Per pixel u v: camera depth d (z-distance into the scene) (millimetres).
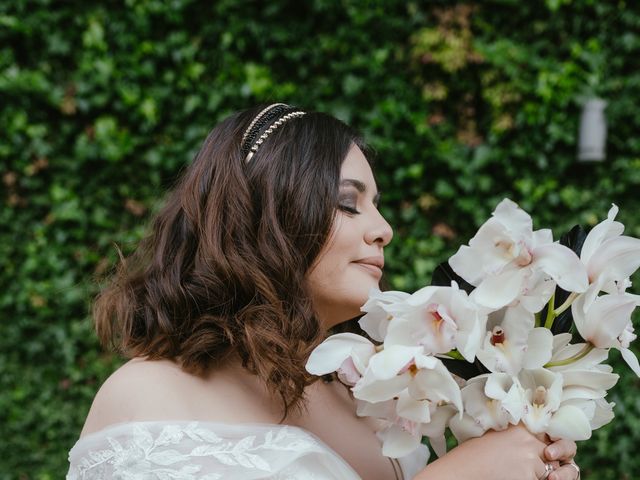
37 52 3119
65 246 3139
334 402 1304
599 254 942
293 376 1100
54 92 3074
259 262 1163
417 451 1356
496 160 2971
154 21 3090
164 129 3119
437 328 917
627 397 2881
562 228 2982
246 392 1114
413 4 2967
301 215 1181
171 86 3094
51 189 3125
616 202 2977
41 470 3104
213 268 1167
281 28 3041
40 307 3096
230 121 1317
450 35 2932
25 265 3100
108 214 3137
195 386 1070
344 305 1221
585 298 942
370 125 3020
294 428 1044
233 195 1206
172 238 1267
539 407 937
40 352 3148
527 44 2990
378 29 2996
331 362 970
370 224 1224
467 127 3008
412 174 2977
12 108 3096
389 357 893
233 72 3055
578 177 3008
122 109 3082
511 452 946
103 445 985
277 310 1132
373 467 1232
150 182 3129
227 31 3062
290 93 3029
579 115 2943
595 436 2912
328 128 1267
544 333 937
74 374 3105
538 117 2938
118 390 1040
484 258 922
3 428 3113
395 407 999
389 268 3020
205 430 982
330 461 1021
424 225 3045
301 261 1175
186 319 1143
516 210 909
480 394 971
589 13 2963
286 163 1212
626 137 2969
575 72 2924
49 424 3109
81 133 3141
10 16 3061
